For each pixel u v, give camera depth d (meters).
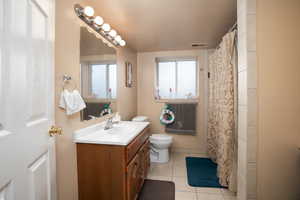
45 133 0.90
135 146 1.64
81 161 1.43
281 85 1.19
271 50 1.20
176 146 3.26
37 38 0.82
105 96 2.01
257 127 1.22
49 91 0.95
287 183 1.20
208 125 2.97
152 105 3.35
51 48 0.97
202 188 1.99
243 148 1.30
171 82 3.37
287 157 1.20
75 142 1.41
